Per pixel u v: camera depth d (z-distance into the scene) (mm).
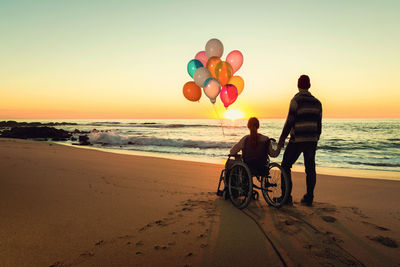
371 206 3619
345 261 2070
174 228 2746
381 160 11156
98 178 5234
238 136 30188
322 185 5145
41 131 26891
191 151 14195
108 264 1982
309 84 3496
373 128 45219
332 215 3203
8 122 61250
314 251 2240
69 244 2311
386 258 2121
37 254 2113
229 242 2410
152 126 60812
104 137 19234
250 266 1992
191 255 2150
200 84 5457
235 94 5359
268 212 3320
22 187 4199
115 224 2826
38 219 2896
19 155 8031
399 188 4863
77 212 3178
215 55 5840
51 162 6973
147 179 5371
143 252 2189
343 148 16672
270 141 3502
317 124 3463
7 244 2279
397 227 2807
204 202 3760
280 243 2398
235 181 3744
